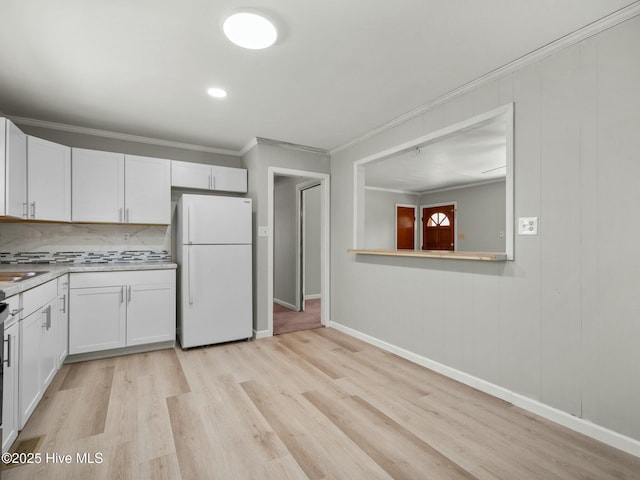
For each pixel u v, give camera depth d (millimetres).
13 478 1468
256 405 2150
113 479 1473
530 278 2092
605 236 1762
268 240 3773
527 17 1721
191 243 3262
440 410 2102
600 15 1702
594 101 1800
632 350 1669
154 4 1621
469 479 1490
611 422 1738
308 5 1634
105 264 3324
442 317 2703
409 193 7777
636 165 1654
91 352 2910
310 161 4082
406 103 2785
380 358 3047
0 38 1882
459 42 1942
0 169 2246
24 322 1786
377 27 1807
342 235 4000
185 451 1675
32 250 3152
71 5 1618
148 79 2381
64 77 2346
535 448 1714
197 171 3664
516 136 2166
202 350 3256
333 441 1770
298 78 2369
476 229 6699
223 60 2135
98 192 3145
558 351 1954
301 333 3912
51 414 2014
